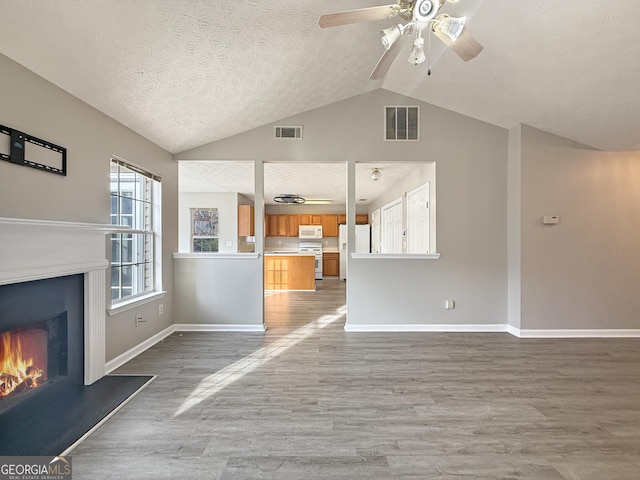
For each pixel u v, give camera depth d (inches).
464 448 67.4
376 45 113.3
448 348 129.2
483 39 102.5
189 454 65.1
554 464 62.9
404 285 152.6
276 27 89.3
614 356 120.9
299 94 133.3
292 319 177.9
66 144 87.8
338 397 88.9
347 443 69.0
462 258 152.0
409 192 207.8
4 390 72.2
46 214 81.1
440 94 141.9
